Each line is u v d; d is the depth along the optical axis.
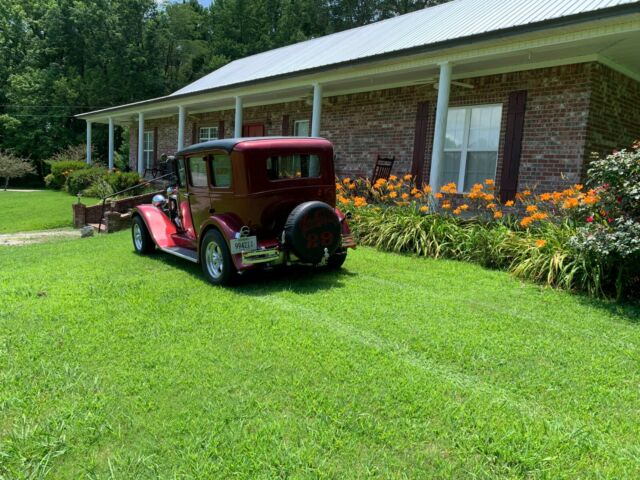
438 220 7.53
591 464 2.34
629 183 5.05
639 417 2.74
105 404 2.87
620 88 8.79
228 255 5.35
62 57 40.25
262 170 5.38
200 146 5.86
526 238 6.34
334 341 3.78
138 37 40.56
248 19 47.81
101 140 38.72
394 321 4.23
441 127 8.16
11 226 13.16
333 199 5.99
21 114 36.69
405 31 11.20
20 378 3.19
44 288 5.33
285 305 4.71
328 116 12.66
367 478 2.24
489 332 4.00
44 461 2.38
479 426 2.62
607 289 5.24
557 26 6.31
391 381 3.12
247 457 2.39
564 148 8.34
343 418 2.70
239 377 3.20
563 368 3.35
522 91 8.83
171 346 3.71
